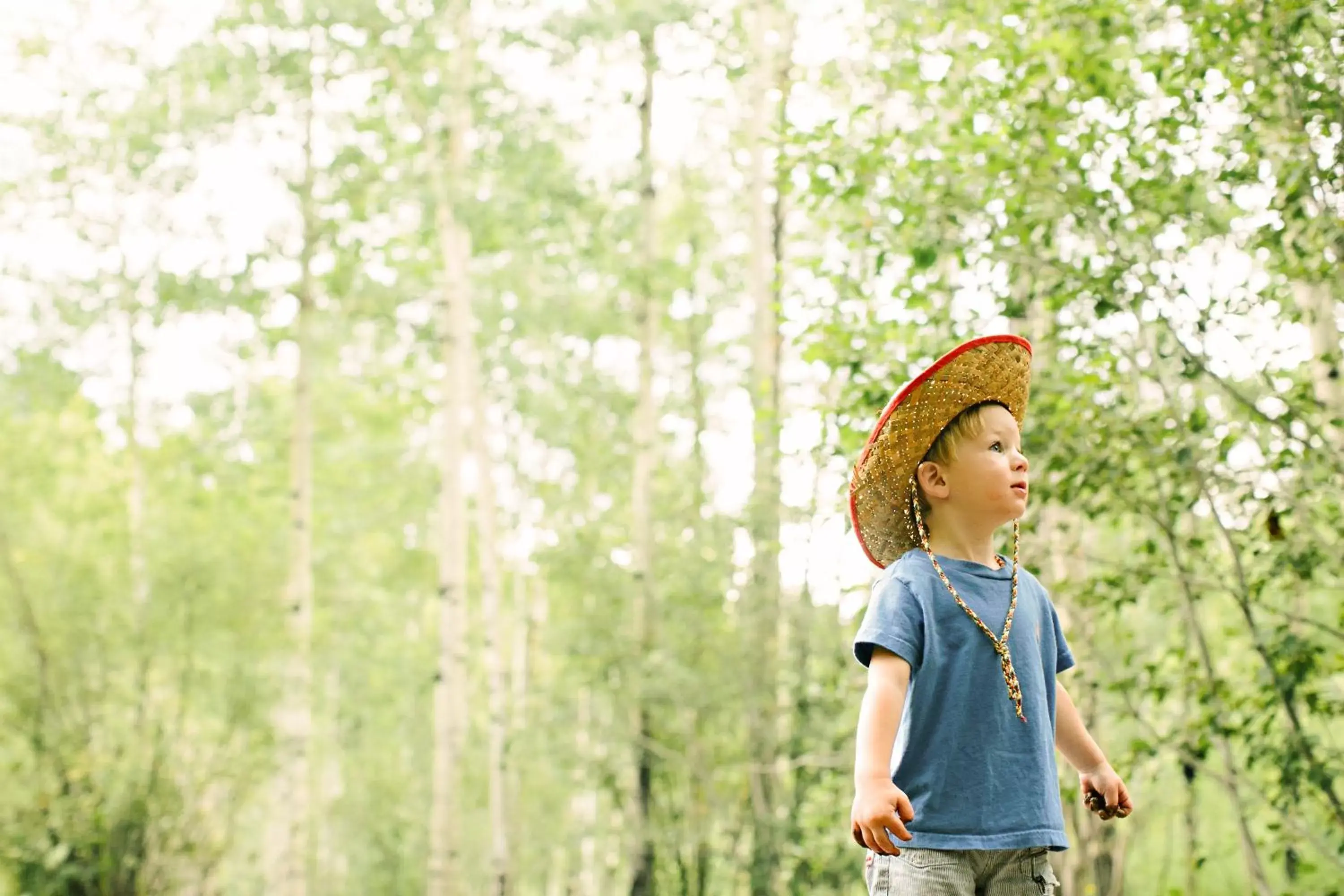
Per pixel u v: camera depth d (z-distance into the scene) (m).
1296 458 5.20
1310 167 4.95
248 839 16.80
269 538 16.86
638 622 12.91
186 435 18.52
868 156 5.99
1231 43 5.05
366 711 24.11
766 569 11.78
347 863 22.56
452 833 14.09
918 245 5.77
